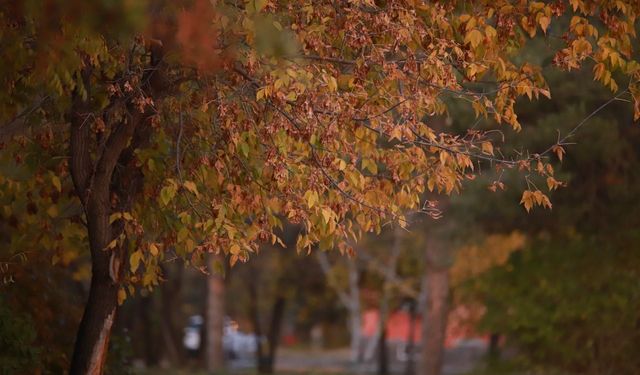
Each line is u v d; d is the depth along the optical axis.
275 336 63.19
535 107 27.48
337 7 13.03
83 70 13.05
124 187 13.66
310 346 107.50
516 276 33.94
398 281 60.88
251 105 12.82
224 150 13.17
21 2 10.27
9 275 17.14
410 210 14.28
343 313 83.44
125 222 13.06
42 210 15.40
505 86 13.63
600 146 27.31
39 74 11.25
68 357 19.62
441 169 13.38
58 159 14.32
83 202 13.13
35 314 18.81
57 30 10.63
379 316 70.06
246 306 72.88
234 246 12.73
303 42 12.77
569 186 30.09
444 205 33.62
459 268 45.81
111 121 13.27
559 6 13.90
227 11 11.62
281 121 12.48
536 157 13.60
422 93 12.92
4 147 14.18
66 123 14.09
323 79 12.36
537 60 21.44
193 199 13.41
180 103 12.87
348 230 13.38
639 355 31.53
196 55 11.03
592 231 31.77
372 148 13.73
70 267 24.38
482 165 29.03
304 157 13.12
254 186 13.18
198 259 13.03
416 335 89.12
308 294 67.88
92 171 13.16
